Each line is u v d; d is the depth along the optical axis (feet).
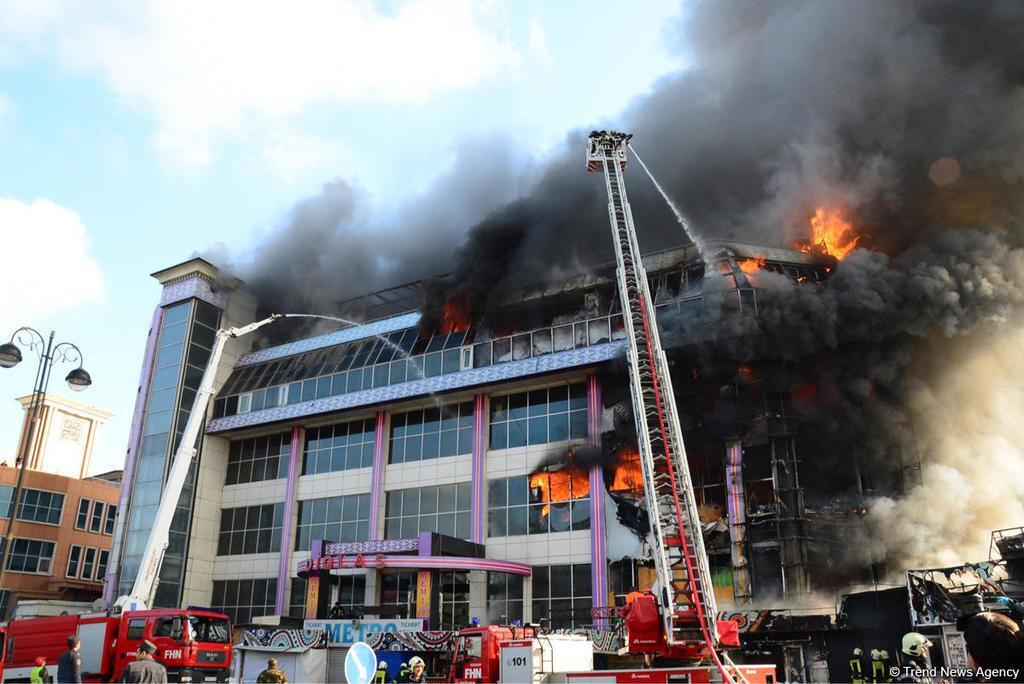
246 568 150.10
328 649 105.91
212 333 167.32
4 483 179.42
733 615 96.02
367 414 147.02
